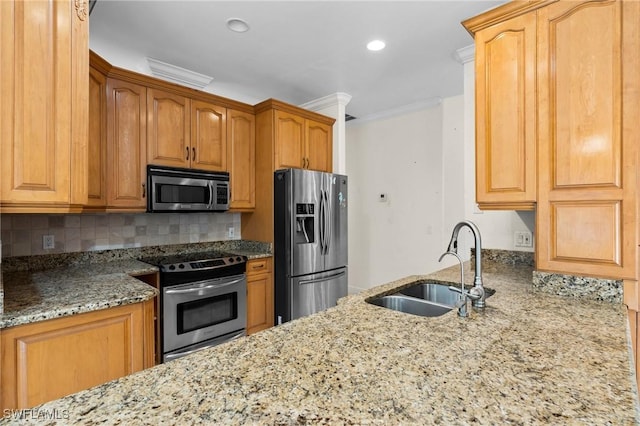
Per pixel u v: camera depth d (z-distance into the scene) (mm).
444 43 2518
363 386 735
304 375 785
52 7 1479
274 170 3166
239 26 2264
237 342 984
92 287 1832
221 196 2955
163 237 2971
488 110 1688
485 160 1698
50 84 1478
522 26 1579
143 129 2523
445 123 3791
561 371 803
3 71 1374
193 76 3051
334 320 1175
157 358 2371
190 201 2744
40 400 1428
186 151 2777
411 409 650
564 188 1462
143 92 2529
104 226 2621
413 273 4234
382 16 2166
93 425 604
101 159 2260
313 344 965
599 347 941
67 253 2428
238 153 3174
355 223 4875
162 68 2838
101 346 1601
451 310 1378
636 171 1308
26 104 1421
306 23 2238
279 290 3111
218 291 2691
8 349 1358
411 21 2225
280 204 3098
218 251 3248
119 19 2164
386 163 4512
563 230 1471
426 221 4109
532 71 1552
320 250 3236
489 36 1684
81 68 1562
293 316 3037
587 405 664
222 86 3363
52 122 1484
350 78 3193
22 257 2244
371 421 615
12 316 1367
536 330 1072
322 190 3270
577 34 1425
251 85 3346
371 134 4684
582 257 1426
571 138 1443
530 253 2197
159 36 2383
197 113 2863
